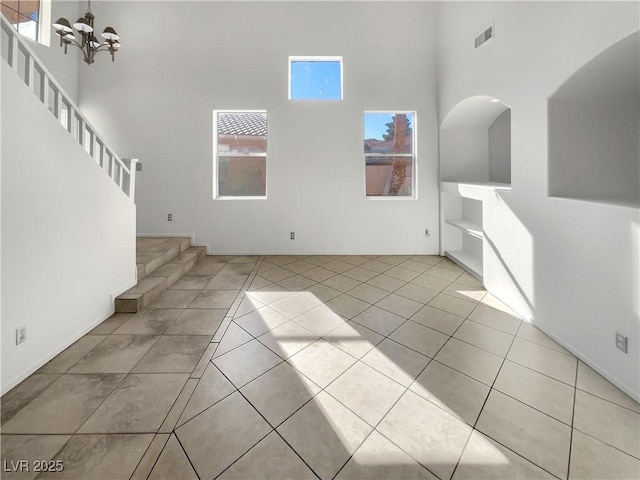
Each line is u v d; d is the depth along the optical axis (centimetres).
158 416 160
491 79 327
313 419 159
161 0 480
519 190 282
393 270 429
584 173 244
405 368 203
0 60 171
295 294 339
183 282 377
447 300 321
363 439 146
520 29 275
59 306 218
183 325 264
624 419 156
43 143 202
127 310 287
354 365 207
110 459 135
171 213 503
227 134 515
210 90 488
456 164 493
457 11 409
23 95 187
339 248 512
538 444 142
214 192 505
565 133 242
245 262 468
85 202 245
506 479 126
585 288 205
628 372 174
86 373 196
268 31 485
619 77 218
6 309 177
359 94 491
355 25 485
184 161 496
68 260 226
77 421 156
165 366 204
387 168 519
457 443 144
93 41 331
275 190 504
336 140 498
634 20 171
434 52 487
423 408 166
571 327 219
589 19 200
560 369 200
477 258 457
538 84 252
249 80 488
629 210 172
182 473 129
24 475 127
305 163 501
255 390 181
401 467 132
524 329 256
